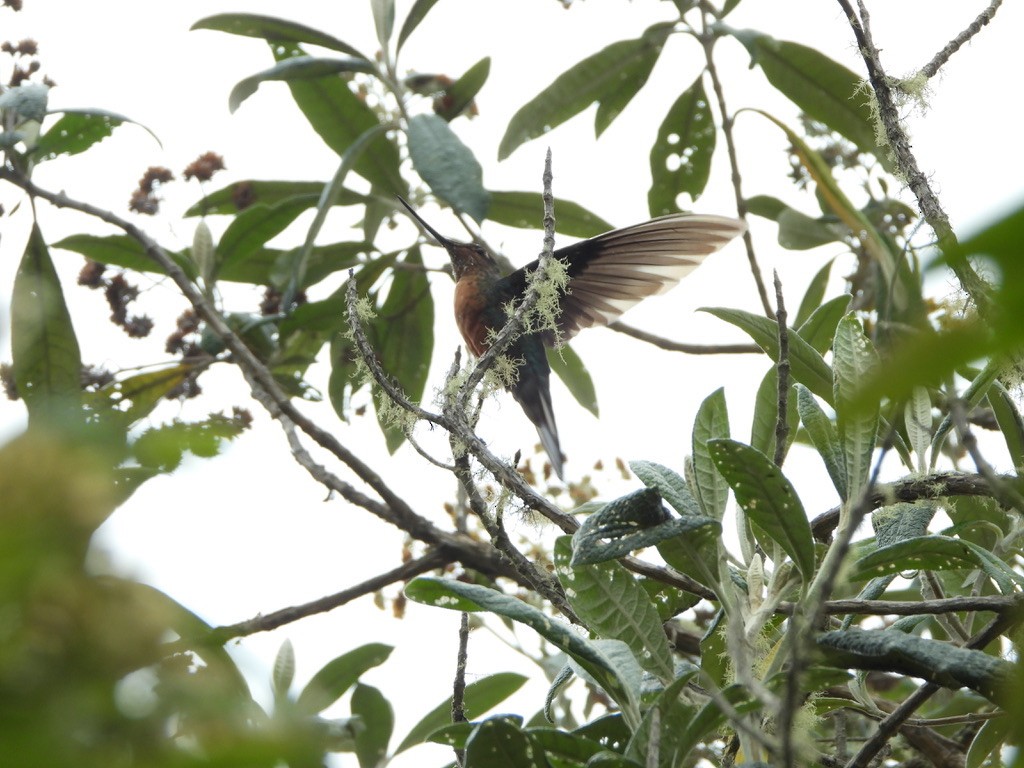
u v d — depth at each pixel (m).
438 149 7.86
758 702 3.46
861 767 4.17
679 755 3.54
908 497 4.71
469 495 4.71
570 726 7.32
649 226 8.48
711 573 4.25
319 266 9.11
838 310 6.88
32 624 1.23
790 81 8.91
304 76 8.70
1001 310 1.04
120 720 1.25
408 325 9.34
